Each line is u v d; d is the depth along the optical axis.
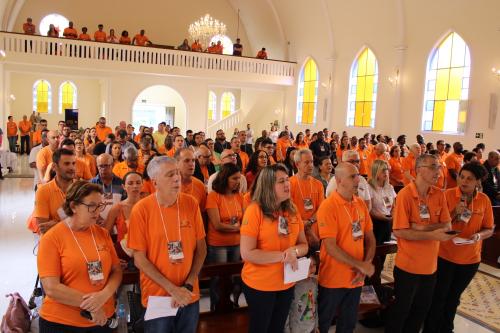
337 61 16.70
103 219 3.80
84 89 21.97
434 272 3.26
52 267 2.31
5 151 12.45
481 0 11.24
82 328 2.37
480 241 3.51
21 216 7.76
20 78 20.80
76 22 18.38
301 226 2.90
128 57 15.19
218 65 16.70
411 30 13.48
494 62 11.02
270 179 2.72
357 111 15.91
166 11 19.56
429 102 13.09
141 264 2.49
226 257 3.88
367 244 3.12
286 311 2.79
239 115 21.16
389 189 4.59
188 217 2.62
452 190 3.63
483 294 4.97
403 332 3.41
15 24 17.67
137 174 3.49
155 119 23.16
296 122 18.92
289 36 19.16
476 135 11.51
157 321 2.47
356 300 3.06
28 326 3.61
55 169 3.45
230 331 3.38
